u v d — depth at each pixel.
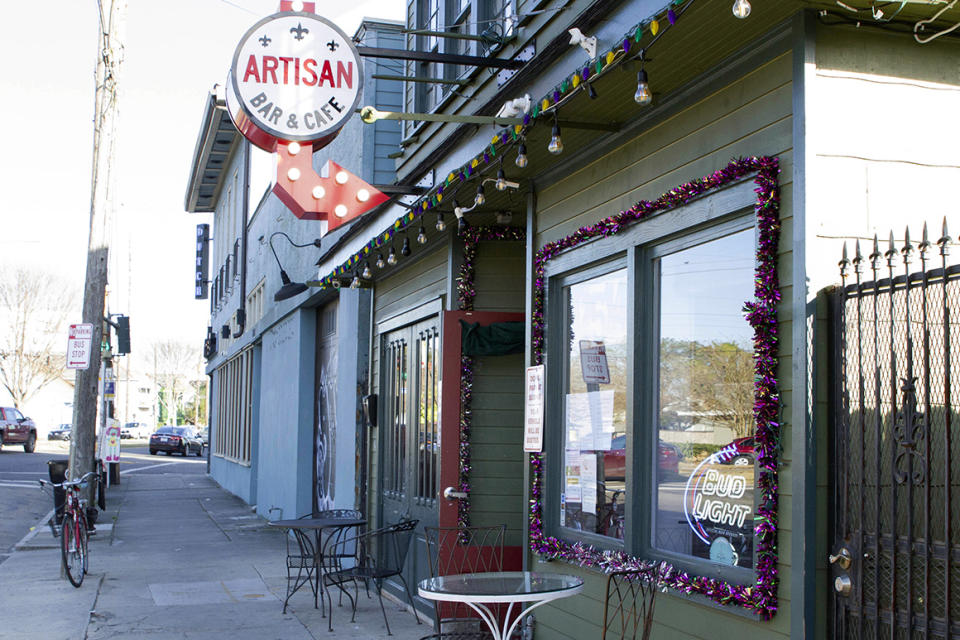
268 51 5.53
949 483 3.33
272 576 10.42
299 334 14.85
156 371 98.06
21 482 23.11
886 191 3.95
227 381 26.69
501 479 7.62
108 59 13.07
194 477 30.86
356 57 5.65
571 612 5.75
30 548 12.23
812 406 3.81
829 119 3.90
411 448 8.94
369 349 10.81
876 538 3.59
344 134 13.02
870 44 4.00
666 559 4.86
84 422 13.45
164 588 9.58
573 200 5.99
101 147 13.14
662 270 5.10
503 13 6.77
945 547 3.34
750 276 4.34
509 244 7.88
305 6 5.70
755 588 3.98
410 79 7.15
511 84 6.11
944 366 3.41
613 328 5.59
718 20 3.95
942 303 3.50
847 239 3.89
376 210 9.35
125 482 27.52
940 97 4.08
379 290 10.51
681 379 4.88
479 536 7.52
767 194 4.05
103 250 13.25
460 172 5.98
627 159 5.33
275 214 17.89
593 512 5.70
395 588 9.11
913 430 3.52
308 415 14.71
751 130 4.26
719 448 4.52
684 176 4.77
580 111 5.06
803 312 3.83
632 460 5.13
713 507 4.54
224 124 22.56
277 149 5.64
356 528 10.32
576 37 4.82
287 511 15.18
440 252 8.34
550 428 6.22
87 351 12.78
